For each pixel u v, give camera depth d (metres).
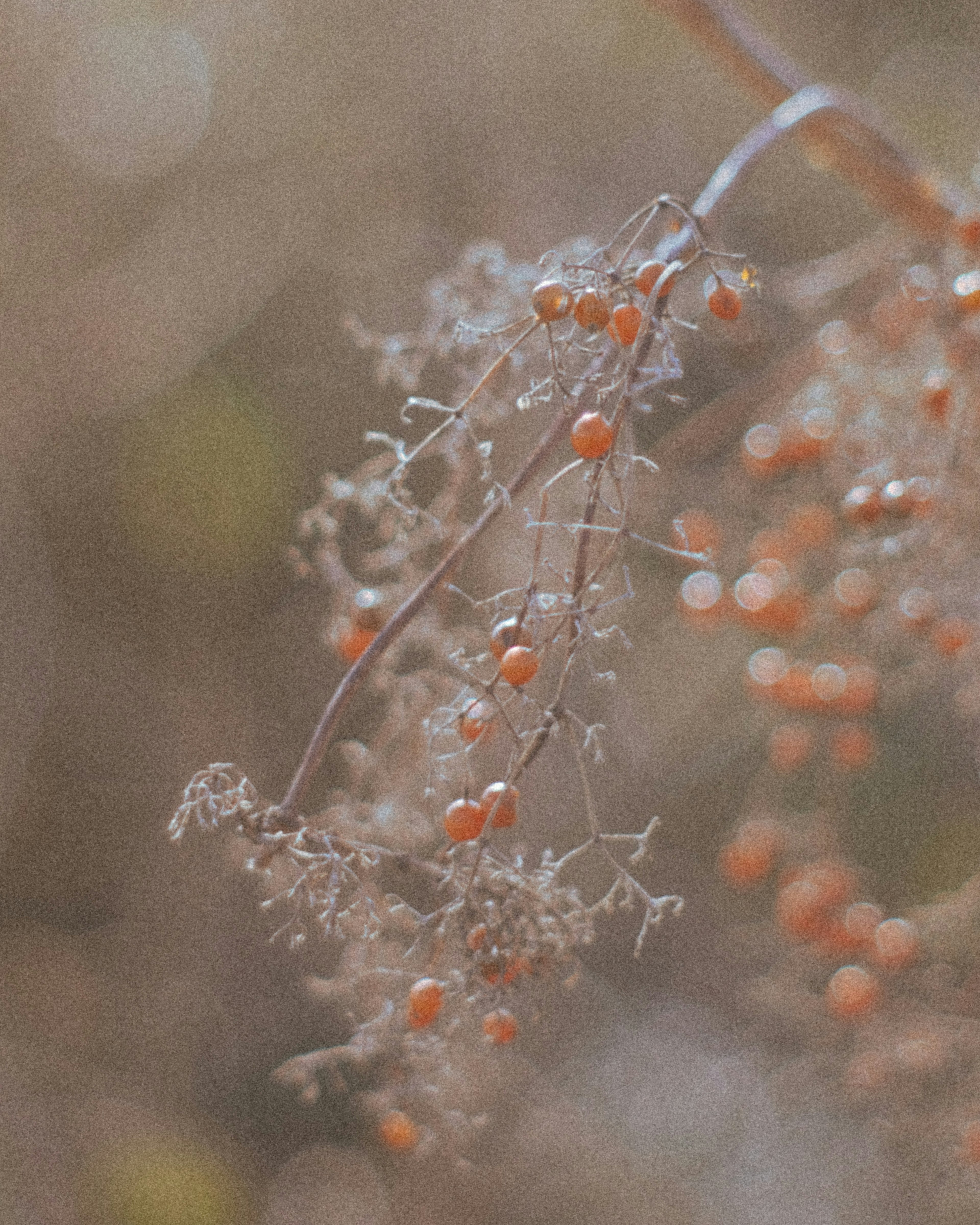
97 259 1.00
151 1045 0.98
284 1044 0.98
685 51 0.95
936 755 0.86
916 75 0.94
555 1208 0.90
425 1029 0.45
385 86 0.97
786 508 0.65
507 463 0.72
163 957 1.01
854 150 0.53
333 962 0.99
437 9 0.96
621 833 0.96
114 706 1.02
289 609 1.00
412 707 0.48
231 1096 0.97
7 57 0.95
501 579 0.70
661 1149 0.92
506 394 0.48
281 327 0.99
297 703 1.00
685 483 0.71
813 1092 0.83
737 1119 0.91
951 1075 0.66
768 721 0.87
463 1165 0.47
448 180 0.97
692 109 0.96
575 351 0.45
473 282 0.48
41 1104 0.94
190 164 0.99
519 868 0.43
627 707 0.93
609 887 0.97
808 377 0.61
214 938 1.01
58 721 1.03
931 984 0.67
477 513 0.73
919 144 0.91
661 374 0.42
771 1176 0.86
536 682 0.52
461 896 0.43
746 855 0.68
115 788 1.03
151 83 0.98
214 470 0.98
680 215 0.43
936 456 0.51
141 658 1.02
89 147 0.98
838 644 0.62
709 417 0.64
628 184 0.96
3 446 0.98
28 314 0.98
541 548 0.43
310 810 0.98
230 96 0.98
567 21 0.95
